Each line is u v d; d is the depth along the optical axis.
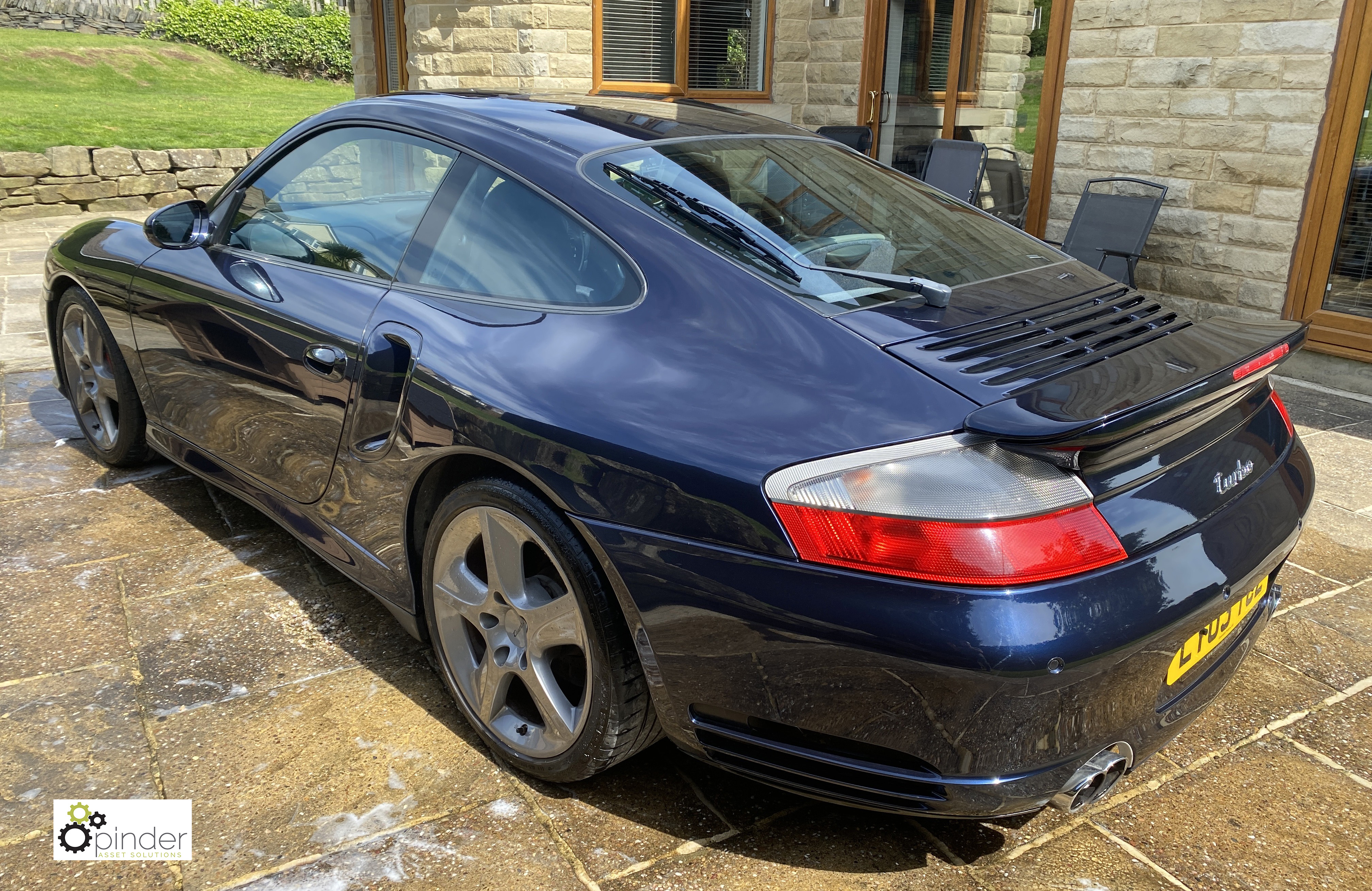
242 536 3.21
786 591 1.62
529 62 8.30
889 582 1.56
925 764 1.62
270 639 2.63
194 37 26.02
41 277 7.42
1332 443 4.45
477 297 2.19
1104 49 6.28
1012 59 6.93
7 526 3.22
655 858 1.90
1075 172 6.61
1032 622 1.51
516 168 2.23
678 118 2.64
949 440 1.58
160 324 3.03
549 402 1.90
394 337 2.23
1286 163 5.50
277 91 23.95
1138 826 2.04
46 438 4.04
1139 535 1.65
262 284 2.65
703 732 1.83
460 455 2.05
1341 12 5.15
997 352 1.80
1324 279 5.42
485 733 2.17
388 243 2.44
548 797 2.07
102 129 13.80
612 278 2.02
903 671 1.55
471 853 1.90
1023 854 1.95
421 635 2.38
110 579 2.91
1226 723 2.40
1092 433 1.51
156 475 3.68
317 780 2.09
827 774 1.72
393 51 10.48
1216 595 1.73
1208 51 5.75
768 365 1.78
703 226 2.06
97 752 2.15
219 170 11.99
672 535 1.73
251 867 1.84
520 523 1.95
